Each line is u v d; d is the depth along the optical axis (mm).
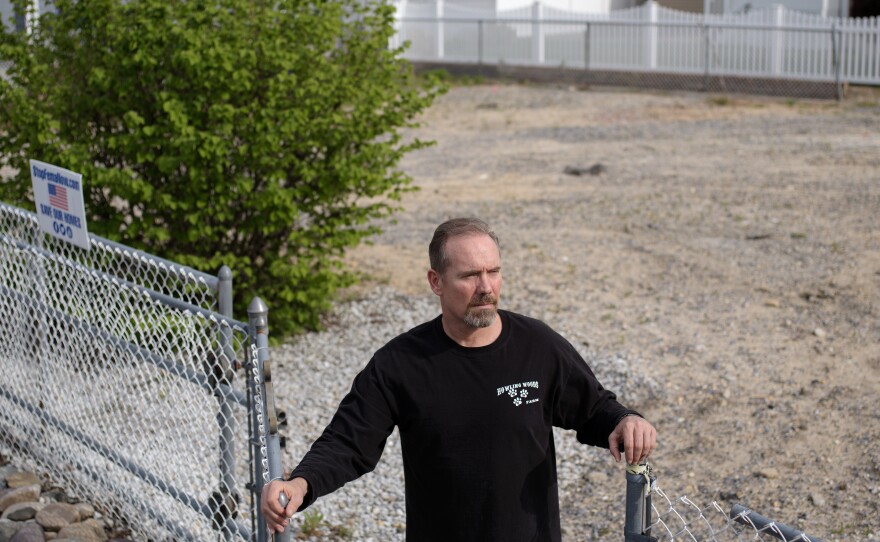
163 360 4496
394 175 8227
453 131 17281
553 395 3082
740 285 8961
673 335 7906
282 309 8172
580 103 19344
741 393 6816
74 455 5387
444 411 2984
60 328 5281
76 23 7566
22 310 5641
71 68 7617
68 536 4941
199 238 7832
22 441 5859
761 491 5570
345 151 7934
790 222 10766
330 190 7801
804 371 7098
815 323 7969
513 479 3000
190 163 7254
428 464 3014
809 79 18969
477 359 3020
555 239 10648
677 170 13531
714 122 16922
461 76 23141
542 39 22109
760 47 19500
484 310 2959
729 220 10992
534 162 14562
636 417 3016
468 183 13492
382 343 8031
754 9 21609
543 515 3078
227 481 4234
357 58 8133
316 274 8141
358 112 7691
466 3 23781
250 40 7586
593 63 21531
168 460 4676
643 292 8930
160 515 4746
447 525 3021
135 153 7496
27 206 7461
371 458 3023
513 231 11039
